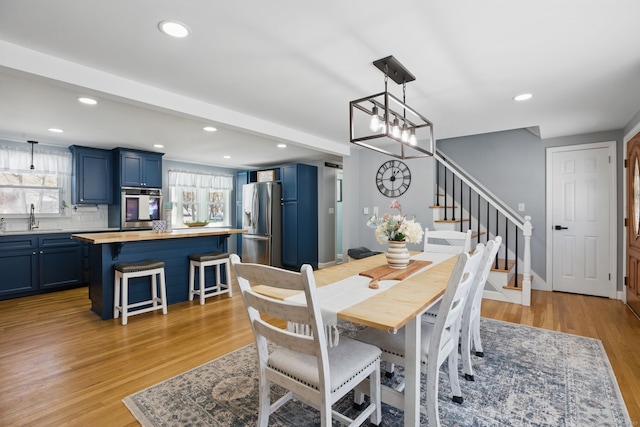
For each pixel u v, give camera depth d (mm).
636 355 2441
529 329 2990
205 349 2604
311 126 3855
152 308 3365
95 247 3469
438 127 3861
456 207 5113
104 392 1988
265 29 1775
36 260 4305
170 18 1663
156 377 2166
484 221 4879
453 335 1824
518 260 4633
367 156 5219
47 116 3398
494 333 2898
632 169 3498
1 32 1781
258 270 1254
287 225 6223
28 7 1555
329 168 6645
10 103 2984
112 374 2205
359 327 3098
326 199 6566
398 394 1578
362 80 2475
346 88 2639
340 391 1330
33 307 3738
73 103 2986
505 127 3859
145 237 3363
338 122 3674
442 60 2137
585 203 4168
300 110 3227
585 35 1818
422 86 2576
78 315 3443
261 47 1973
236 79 2453
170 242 3852
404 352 1596
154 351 2562
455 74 2352
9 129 3939
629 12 1600
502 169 4750
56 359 2426
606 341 2709
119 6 1557
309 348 1214
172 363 2365
